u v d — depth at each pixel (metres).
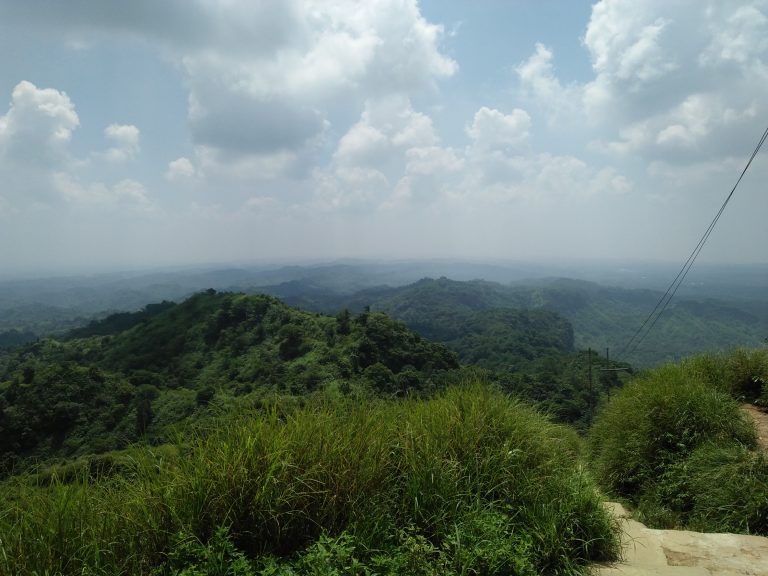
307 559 2.34
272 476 2.61
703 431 5.38
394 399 4.20
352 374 38.62
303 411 3.33
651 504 4.97
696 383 6.29
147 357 59.41
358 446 3.10
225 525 2.56
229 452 2.79
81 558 2.36
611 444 6.12
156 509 2.60
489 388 4.48
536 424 4.05
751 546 3.42
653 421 5.79
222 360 54.72
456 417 3.80
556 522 3.05
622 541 3.43
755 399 6.81
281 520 2.63
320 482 2.74
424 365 44.09
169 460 2.80
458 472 3.28
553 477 3.49
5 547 2.32
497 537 2.79
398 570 2.47
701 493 4.60
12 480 2.66
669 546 3.44
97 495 2.65
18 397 31.17
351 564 2.44
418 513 2.95
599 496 3.50
